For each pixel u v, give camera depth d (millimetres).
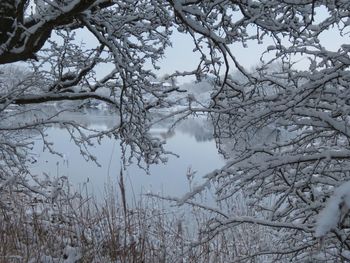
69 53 8070
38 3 6395
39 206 6305
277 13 5012
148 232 5297
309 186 4414
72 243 4918
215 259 4996
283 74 5398
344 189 1376
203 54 4977
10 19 5512
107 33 6855
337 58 4172
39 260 4387
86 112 8445
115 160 19047
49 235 4926
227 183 4262
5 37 5664
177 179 14258
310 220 4625
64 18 5117
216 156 22703
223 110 4828
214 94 5141
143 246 4836
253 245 5277
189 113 5004
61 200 5500
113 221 5008
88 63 8172
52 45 7895
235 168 4488
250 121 4426
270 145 4477
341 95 4145
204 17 4602
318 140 5242
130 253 4770
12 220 5141
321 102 4691
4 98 7156
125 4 6363
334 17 4500
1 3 5262
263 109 4480
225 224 4211
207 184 4320
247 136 4824
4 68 8727
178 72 5180
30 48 5531
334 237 3992
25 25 6082
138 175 14898
